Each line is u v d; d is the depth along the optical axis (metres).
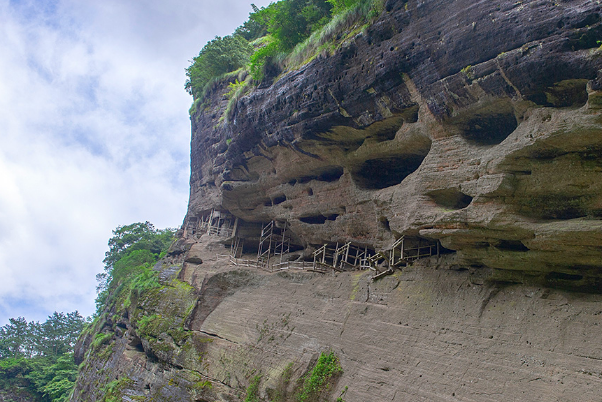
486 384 13.62
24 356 68.44
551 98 12.91
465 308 15.55
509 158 13.72
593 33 11.60
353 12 18.23
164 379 26.64
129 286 43.00
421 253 18.44
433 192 16.09
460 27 14.30
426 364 15.44
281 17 23.67
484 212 14.28
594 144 12.33
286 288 23.55
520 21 12.86
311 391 18.00
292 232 27.80
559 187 13.18
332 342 19.08
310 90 19.84
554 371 12.57
